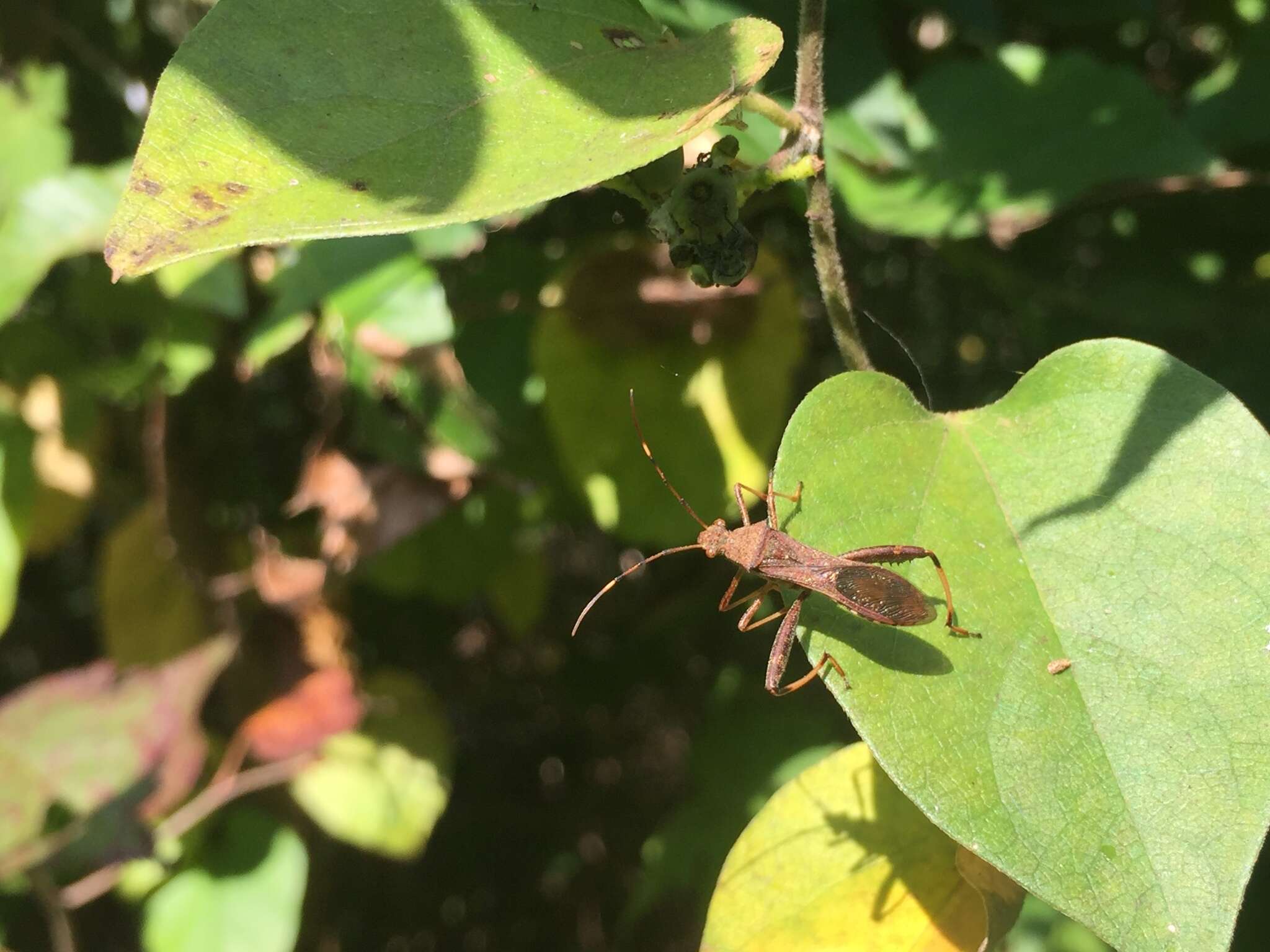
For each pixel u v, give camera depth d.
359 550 0.13
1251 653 0.07
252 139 0.06
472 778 0.21
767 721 0.13
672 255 0.08
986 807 0.07
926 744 0.07
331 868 0.19
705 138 0.10
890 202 0.11
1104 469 0.08
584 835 0.21
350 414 0.13
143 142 0.06
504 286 0.12
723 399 0.11
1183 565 0.07
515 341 0.12
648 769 0.21
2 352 0.13
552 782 0.21
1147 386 0.08
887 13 0.13
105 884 0.12
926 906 0.09
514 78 0.07
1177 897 0.06
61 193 0.12
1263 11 0.12
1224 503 0.07
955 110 0.11
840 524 0.07
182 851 0.13
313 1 0.07
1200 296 0.12
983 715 0.07
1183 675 0.07
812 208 0.08
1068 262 0.13
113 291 0.13
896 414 0.08
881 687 0.07
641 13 0.07
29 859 0.11
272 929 0.12
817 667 0.07
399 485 0.13
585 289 0.11
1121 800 0.07
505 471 0.12
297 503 0.13
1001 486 0.08
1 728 0.12
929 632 0.07
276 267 0.12
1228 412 0.07
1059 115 0.11
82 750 0.12
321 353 0.13
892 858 0.09
